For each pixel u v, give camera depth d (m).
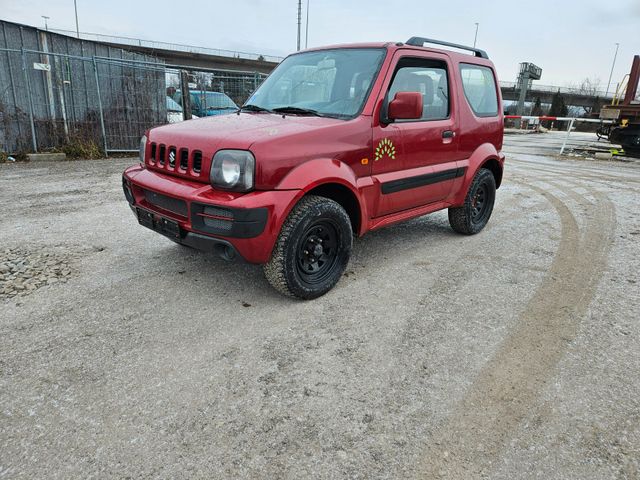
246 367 2.57
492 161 5.11
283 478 1.84
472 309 3.34
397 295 3.55
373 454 1.98
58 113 10.22
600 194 7.80
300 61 4.27
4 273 3.69
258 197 2.82
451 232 5.32
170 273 3.82
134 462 1.90
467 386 2.46
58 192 6.71
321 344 2.83
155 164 3.39
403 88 3.82
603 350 2.83
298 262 3.21
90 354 2.65
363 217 3.59
